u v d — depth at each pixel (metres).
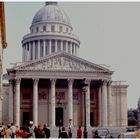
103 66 152.38
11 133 61.50
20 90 157.12
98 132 77.69
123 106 166.62
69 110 149.00
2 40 84.69
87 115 149.12
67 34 199.75
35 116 146.75
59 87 157.75
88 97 150.00
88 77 150.00
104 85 151.62
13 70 147.50
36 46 198.12
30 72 147.12
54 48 197.25
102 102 151.75
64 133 66.12
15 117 146.25
